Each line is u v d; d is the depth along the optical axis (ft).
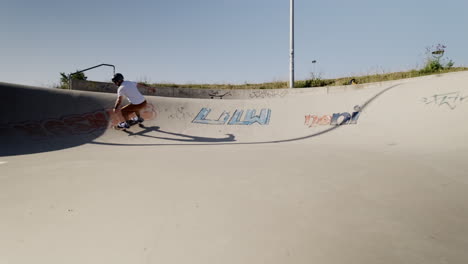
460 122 16.03
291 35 42.93
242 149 16.47
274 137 22.58
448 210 5.95
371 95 24.68
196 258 4.12
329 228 5.12
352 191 7.38
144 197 7.05
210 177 9.12
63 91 24.56
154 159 12.98
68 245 4.57
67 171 10.39
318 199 6.76
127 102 26.63
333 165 10.84
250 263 3.97
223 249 4.38
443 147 13.50
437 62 37.19
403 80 33.78
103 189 7.84
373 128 20.12
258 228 5.14
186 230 5.08
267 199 6.80
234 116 27.66
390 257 4.09
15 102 21.40
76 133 21.34
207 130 24.66
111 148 17.98
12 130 19.36
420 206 6.22
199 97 43.11
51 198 7.08
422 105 19.70
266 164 11.30
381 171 9.57
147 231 5.06
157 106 27.48
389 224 5.28
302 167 10.57
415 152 13.15
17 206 6.50
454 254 4.17
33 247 4.52
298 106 27.71
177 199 6.86
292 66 43.21
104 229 5.17
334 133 21.61
